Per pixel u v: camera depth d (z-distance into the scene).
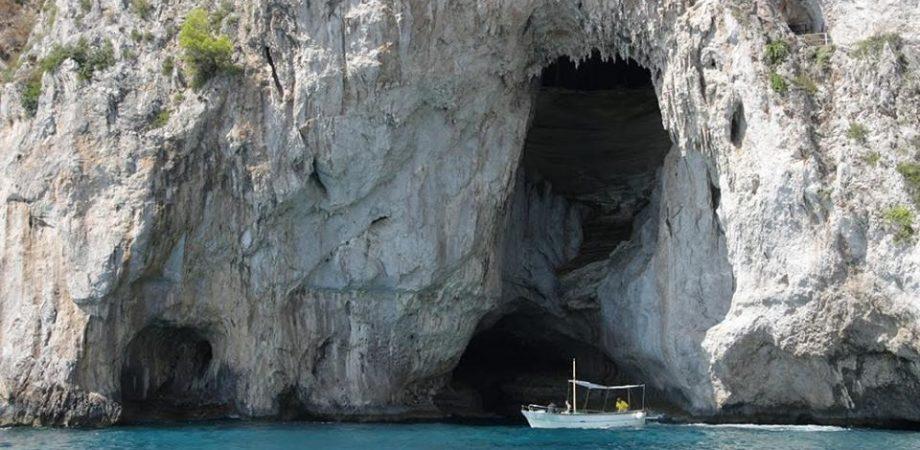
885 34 77.00
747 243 75.81
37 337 77.69
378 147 82.62
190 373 86.19
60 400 76.50
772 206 74.62
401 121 82.81
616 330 90.88
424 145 85.00
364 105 81.81
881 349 71.69
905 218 70.75
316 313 85.06
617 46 85.06
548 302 96.19
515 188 96.75
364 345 85.62
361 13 81.50
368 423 83.00
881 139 73.75
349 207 84.25
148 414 82.00
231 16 83.94
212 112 81.44
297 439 71.44
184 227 80.56
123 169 79.25
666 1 80.62
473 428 79.50
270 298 83.38
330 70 81.44
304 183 82.12
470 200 86.19
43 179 79.75
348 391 85.00
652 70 84.00
